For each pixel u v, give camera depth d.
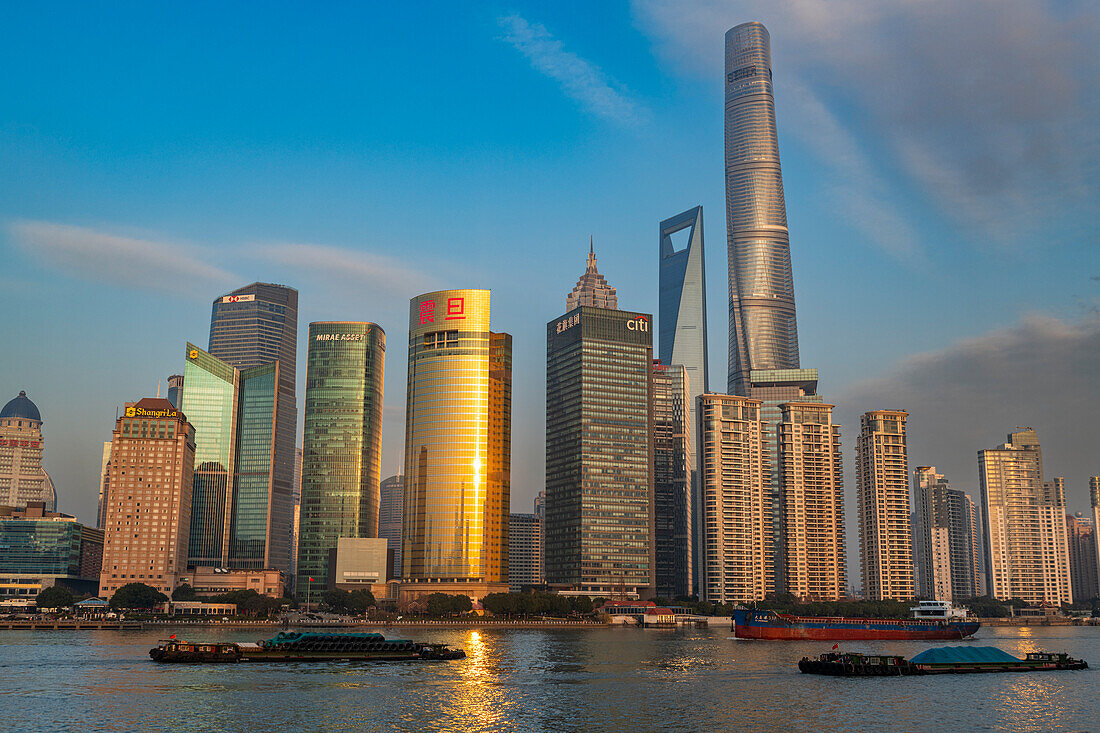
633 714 172.38
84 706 176.50
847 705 183.75
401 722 163.50
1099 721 170.25
